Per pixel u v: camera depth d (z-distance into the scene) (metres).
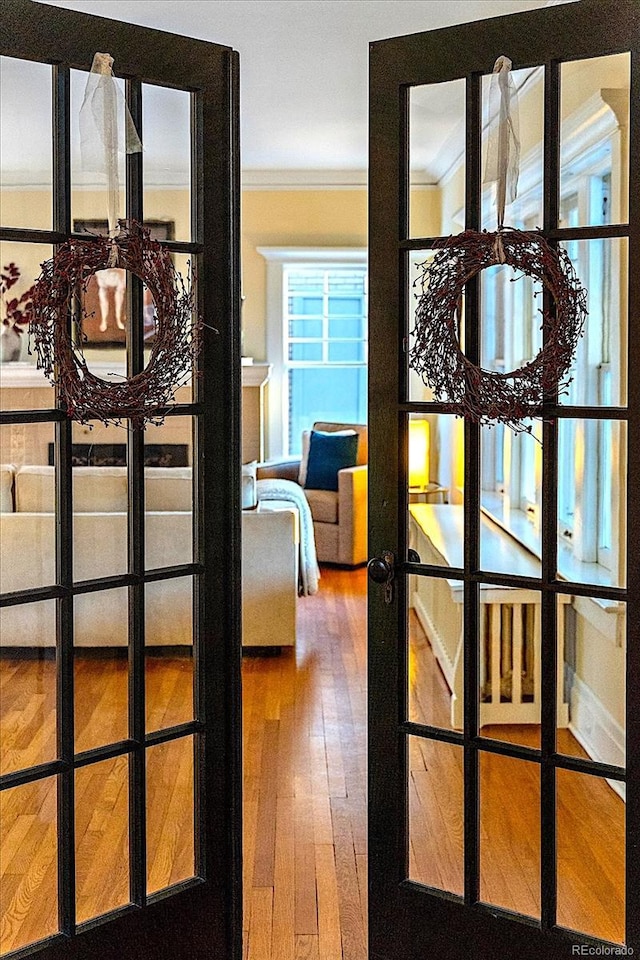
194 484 2.54
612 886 2.36
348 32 4.70
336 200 8.62
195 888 2.60
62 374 2.29
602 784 2.37
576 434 2.37
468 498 2.47
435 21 4.55
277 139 7.15
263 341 8.84
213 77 2.48
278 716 4.56
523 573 2.43
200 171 2.48
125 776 2.49
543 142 2.36
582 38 2.27
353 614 6.45
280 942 2.76
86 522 2.40
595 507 2.36
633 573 2.29
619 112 2.28
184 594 2.55
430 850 2.59
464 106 2.44
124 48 2.34
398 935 2.63
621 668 2.34
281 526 5.38
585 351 2.38
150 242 2.35
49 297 2.26
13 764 2.35
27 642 2.36
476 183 2.44
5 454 2.29
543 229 2.38
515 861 2.48
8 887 2.35
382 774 2.62
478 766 2.51
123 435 2.44
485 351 3.07
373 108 2.51
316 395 9.11
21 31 2.21
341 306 9.01
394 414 2.54
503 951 2.49
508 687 2.46
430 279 2.42
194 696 2.60
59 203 2.29
